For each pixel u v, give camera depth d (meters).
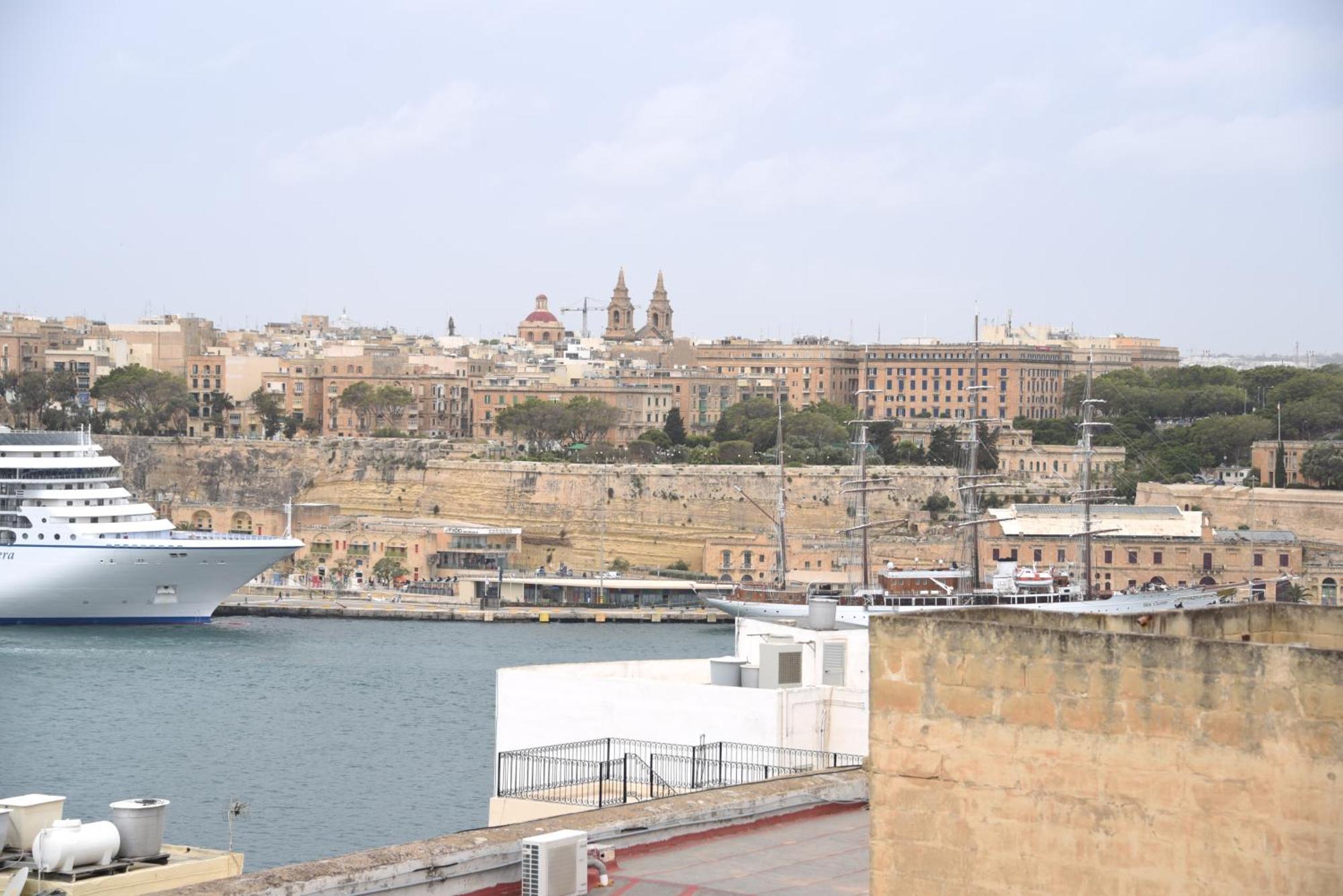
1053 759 43.56
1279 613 55.22
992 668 44.16
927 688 44.78
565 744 80.12
